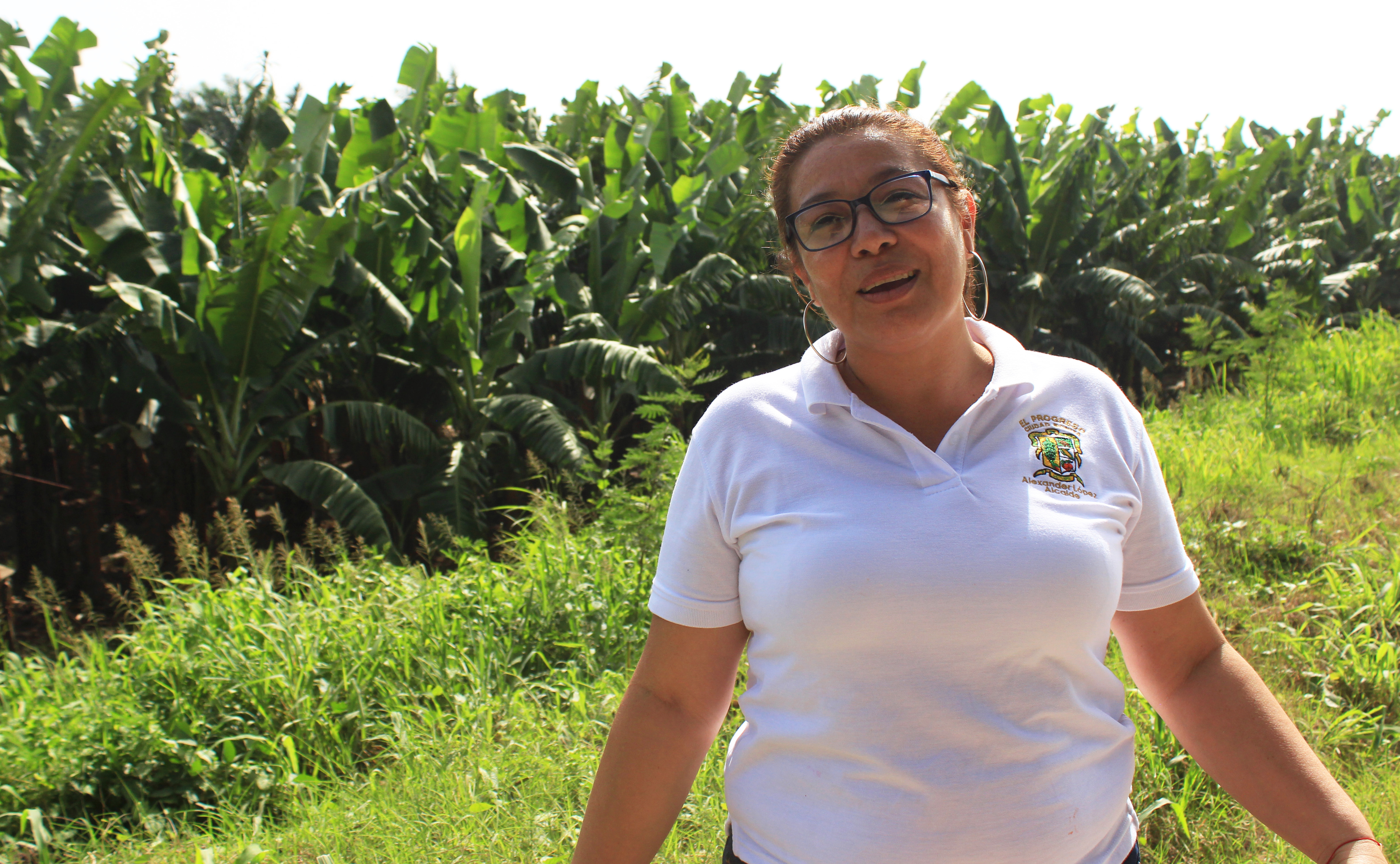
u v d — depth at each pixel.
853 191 1.23
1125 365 16.05
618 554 5.12
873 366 1.28
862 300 1.22
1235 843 2.69
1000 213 13.16
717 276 10.11
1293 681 3.66
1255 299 16.84
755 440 1.22
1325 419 7.72
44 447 9.12
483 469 9.60
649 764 1.27
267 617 4.66
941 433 1.28
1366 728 3.26
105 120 6.95
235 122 12.40
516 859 2.85
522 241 10.45
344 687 4.01
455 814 3.06
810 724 1.16
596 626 4.55
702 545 1.25
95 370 8.26
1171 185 16.80
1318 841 1.16
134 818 3.46
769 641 1.18
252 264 7.45
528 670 4.41
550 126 16.12
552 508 6.43
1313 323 13.36
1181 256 15.03
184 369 8.05
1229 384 10.87
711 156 11.99
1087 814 1.15
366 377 10.28
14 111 9.30
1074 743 1.15
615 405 10.56
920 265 1.21
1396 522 5.37
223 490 8.51
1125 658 1.33
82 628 6.97
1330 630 3.88
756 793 1.25
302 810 3.30
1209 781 2.87
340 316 9.64
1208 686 1.25
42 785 3.54
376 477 8.79
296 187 8.99
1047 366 1.27
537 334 11.65
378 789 3.38
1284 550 4.88
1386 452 6.84
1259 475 6.37
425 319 9.59
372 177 10.07
